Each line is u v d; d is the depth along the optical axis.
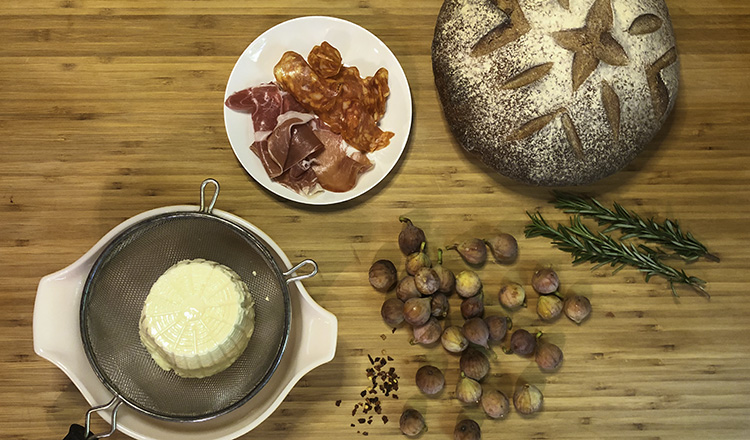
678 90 0.60
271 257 0.52
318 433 0.59
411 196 0.60
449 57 0.54
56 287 0.52
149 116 0.59
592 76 0.51
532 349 0.58
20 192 0.59
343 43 0.59
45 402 0.58
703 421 0.61
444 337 0.57
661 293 0.61
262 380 0.53
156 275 0.54
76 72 0.59
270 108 0.57
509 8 0.52
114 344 0.53
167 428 0.55
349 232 0.60
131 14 0.59
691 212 0.61
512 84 0.52
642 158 0.61
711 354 0.61
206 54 0.59
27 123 0.59
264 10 0.60
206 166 0.59
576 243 0.58
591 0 0.51
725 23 0.61
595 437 0.60
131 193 0.59
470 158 0.60
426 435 0.59
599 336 0.61
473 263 0.60
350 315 0.60
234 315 0.52
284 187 0.58
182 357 0.52
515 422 0.60
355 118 0.57
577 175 0.55
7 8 0.59
